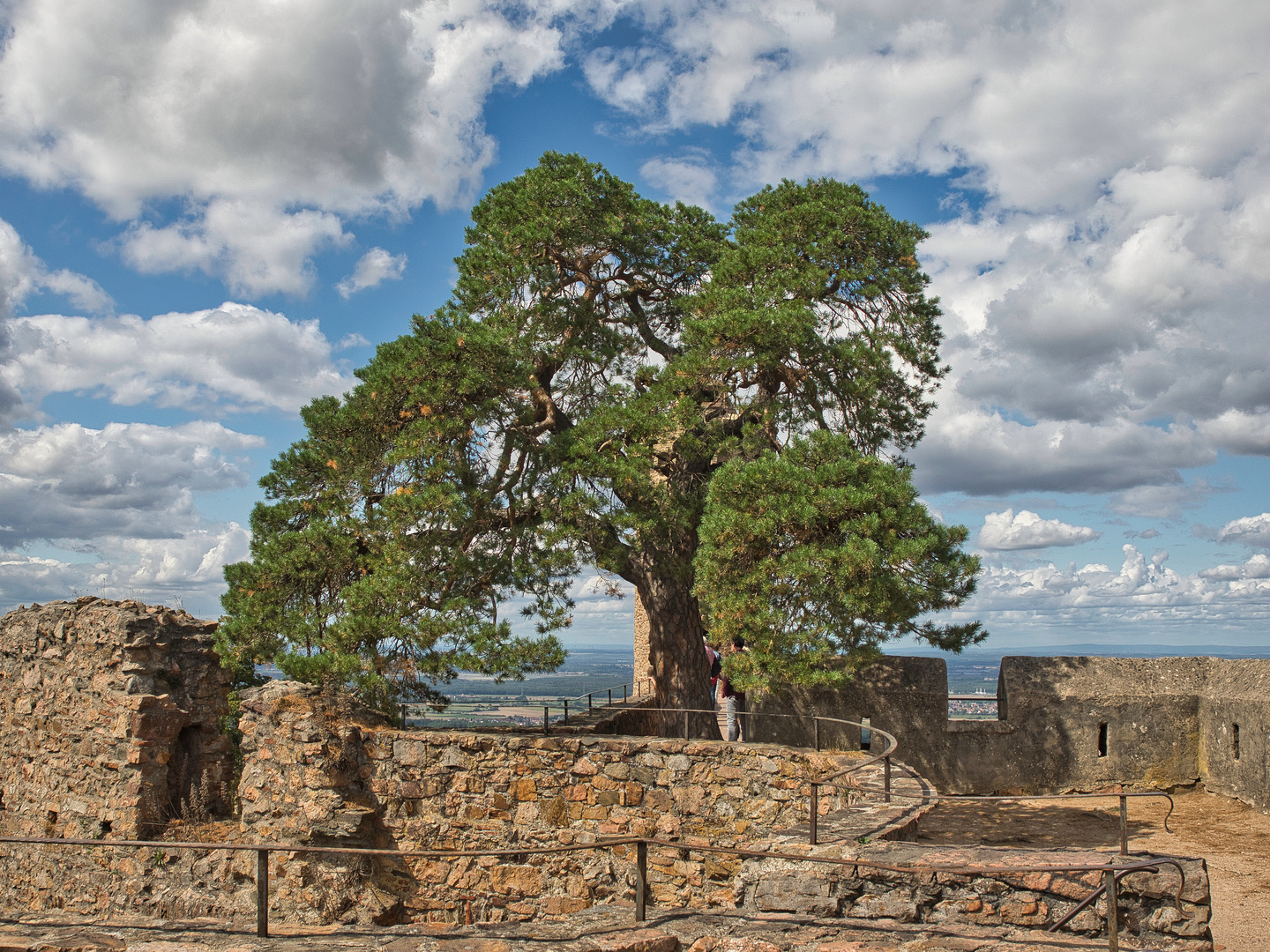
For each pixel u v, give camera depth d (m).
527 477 14.21
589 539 13.83
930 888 5.57
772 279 14.27
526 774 11.17
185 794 12.77
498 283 15.00
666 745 10.78
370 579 12.29
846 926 5.41
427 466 12.95
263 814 11.24
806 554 11.02
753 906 5.96
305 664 11.55
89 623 12.85
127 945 5.30
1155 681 13.16
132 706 12.10
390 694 12.17
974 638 12.83
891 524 11.36
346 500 13.44
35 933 5.52
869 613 11.25
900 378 15.15
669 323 17.70
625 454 13.29
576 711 15.26
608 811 10.87
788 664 10.99
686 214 17.36
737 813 10.35
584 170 16.16
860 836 6.51
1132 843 9.84
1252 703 11.45
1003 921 5.45
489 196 16.36
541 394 15.74
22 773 13.82
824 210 14.94
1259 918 7.62
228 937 5.38
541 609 13.75
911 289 15.50
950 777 12.81
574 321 15.64
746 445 13.55
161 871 11.48
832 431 13.61
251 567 12.90
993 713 13.89
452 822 11.30
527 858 10.95
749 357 13.42
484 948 5.07
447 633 12.23
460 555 13.05
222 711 13.39
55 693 13.34
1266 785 11.02
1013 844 9.70
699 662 15.29
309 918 10.50
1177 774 12.88
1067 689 13.06
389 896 10.96
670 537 14.43
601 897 10.62
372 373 13.41
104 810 12.24
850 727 12.98
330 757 11.05
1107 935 5.26
